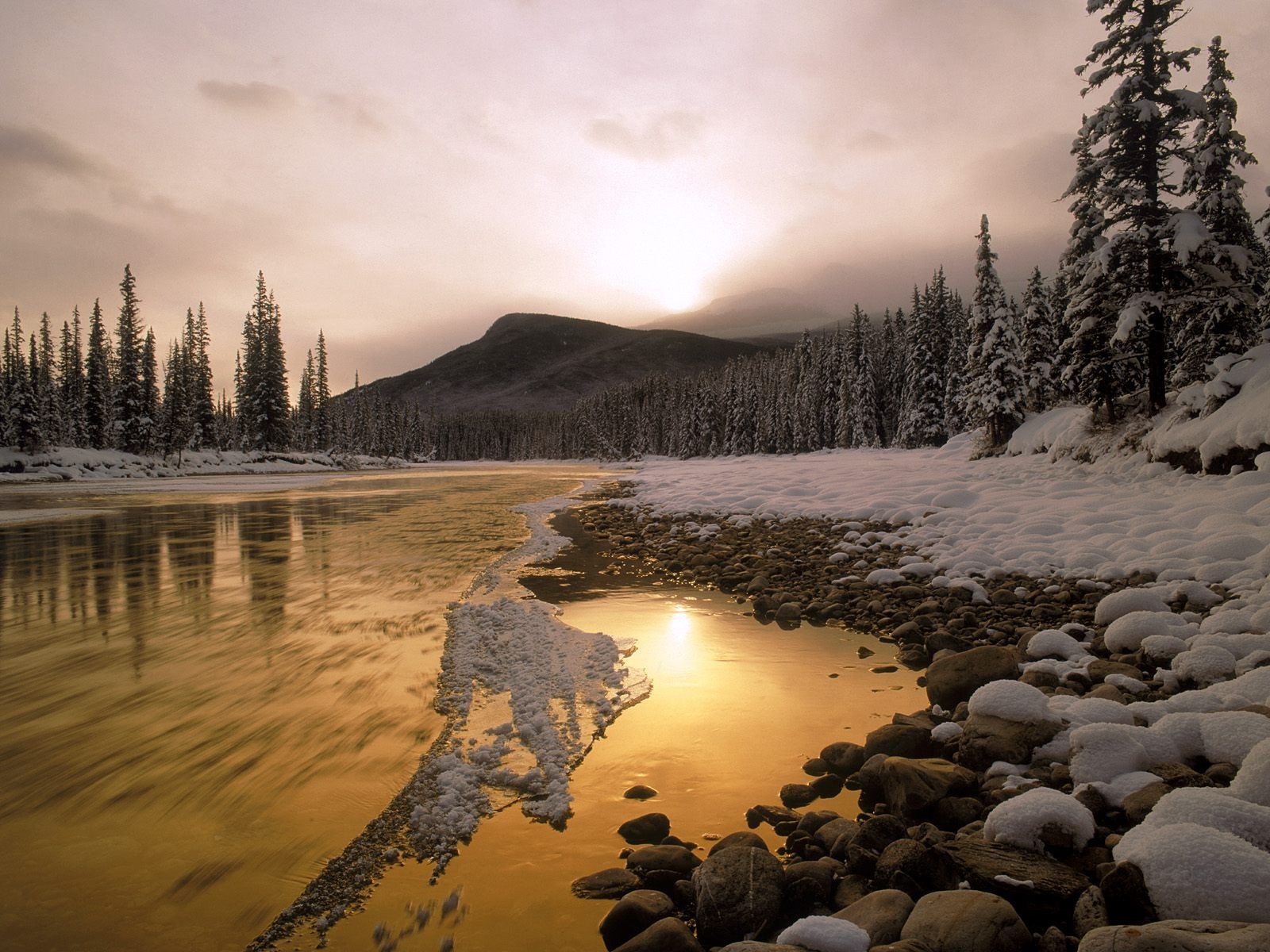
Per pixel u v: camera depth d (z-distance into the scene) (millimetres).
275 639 8430
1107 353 21328
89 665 7441
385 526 21781
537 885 3684
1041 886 3146
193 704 6277
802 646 8336
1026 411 31953
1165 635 6398
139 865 3838
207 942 3230
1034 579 9945
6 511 27484
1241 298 18438
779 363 100750
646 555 15789
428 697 6445
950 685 6043
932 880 3377
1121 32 19219
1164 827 3111
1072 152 20594
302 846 4027
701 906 3279
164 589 11602
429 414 196500
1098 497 14672
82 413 71688
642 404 137250
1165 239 18734
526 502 32125
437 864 3855
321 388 98500
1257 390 14836
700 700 6469
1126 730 4285
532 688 6605
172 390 68688
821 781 4770
